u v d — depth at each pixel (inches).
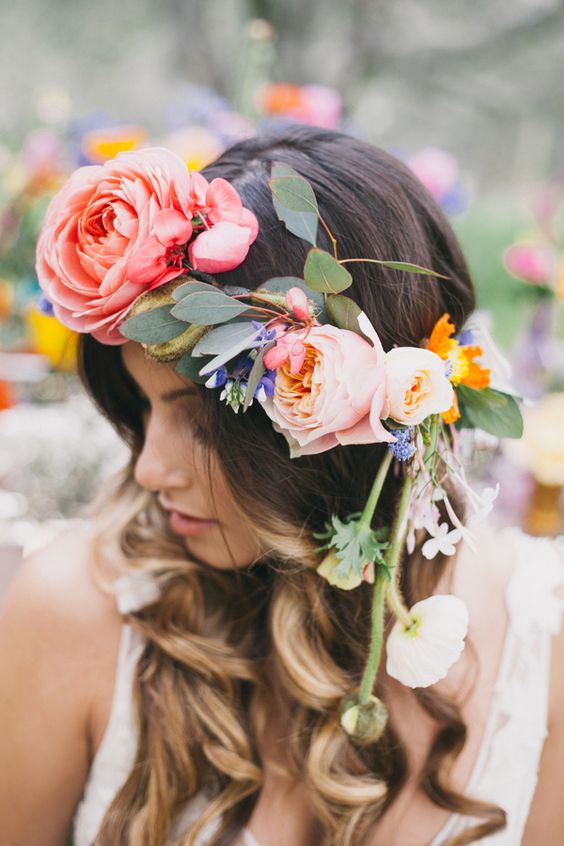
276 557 34.9
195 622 39.3
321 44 291.4
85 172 30.9
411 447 29.1
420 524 31.4
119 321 30.3
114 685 39.4
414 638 30.1
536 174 360.5
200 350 28.8
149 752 38.3
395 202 33.7
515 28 315.0
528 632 41.7
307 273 28.0
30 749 39.6
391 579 31.1
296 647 36.8
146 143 73.2
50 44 359.3
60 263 30.2
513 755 40.4
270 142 34.4
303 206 29.1
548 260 97.3
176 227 29.1
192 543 37.1
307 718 38.2
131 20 353.4
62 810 41.4
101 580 39.6
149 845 37.4
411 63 316.8
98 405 38.9
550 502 87.9
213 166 33.5
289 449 32.8
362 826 37.4
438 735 39.4
